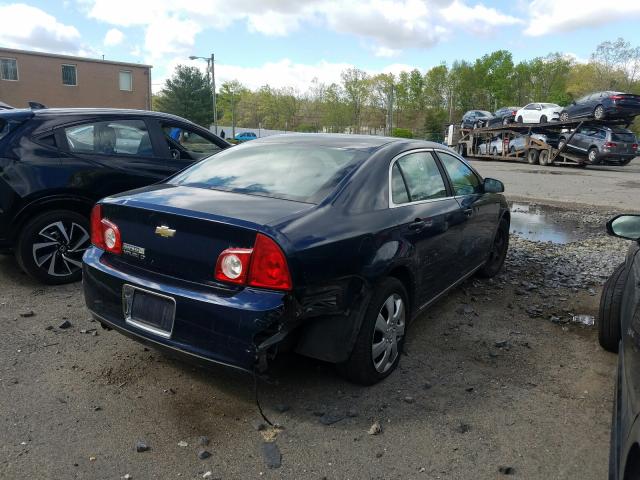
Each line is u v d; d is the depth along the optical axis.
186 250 3.03
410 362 3.95
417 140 4.61
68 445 2.85
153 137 5.96
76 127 5.40
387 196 3.74
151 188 3.73
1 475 2.59
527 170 24.14
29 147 5.07
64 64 44.09
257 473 2.69
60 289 5.23
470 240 4.99
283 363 3.81
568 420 3.26
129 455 2.79
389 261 3.47
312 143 4.14
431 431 3.09
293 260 2.85
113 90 46.41
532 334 4.57
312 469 2.73
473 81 94.25
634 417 1.94
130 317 3.22
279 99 97.69
